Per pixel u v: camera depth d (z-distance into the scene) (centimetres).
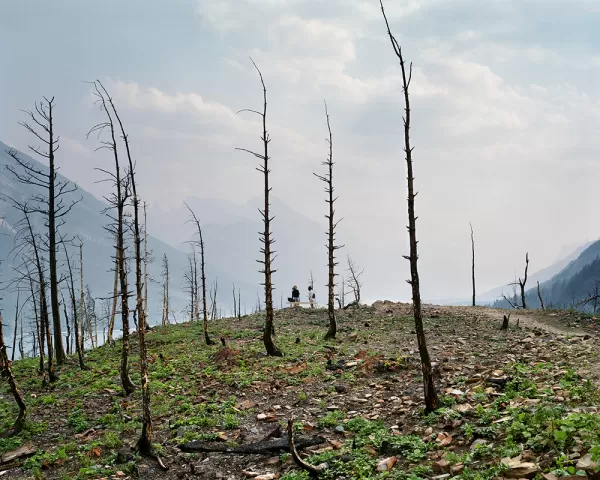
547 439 834
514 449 847
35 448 1423
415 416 1266
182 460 1239
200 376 2089
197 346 2870
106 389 2045
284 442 1219
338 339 2705
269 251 2400
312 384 1798
